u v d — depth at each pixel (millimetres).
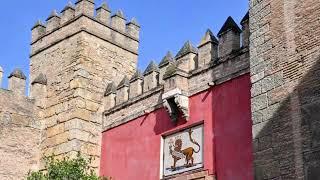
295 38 13875
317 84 12805
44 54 26906
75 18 25922
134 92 23609
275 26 14648
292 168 12828
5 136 23656
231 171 17531
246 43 18406
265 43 14820
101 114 24984
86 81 24781
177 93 20016
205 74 19859
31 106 25016
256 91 14656
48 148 24344
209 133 18859
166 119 21156
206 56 20094
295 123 13094
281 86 13859
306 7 13820
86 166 21938
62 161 21016
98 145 24375
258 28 15234
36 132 24812
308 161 12453
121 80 26156
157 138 21312
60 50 26078
